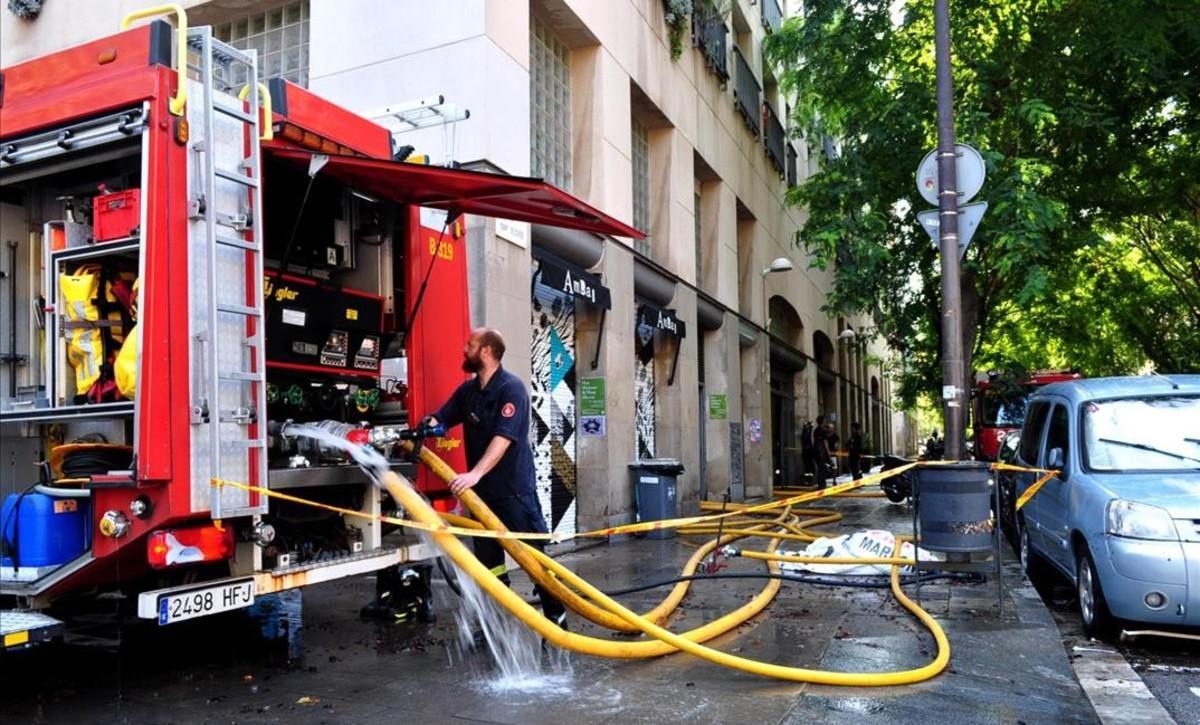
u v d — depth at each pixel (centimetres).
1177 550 599
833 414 3319
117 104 461
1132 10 1257
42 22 1191
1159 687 549
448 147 921
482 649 592
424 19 954
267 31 1088
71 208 521
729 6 1927
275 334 554
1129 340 2394
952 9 1377
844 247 1561
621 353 1289
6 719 450
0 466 541
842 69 1545
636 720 448
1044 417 873
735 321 1953
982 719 455
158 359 442
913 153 1476
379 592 683
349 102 985
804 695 490
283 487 521
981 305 1753
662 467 1213
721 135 1873
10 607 492
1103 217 1672
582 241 1180
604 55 1266
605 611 587
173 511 441
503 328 944
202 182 467
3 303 550
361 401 631
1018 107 1273
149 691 499
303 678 525
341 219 618
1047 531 780
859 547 885
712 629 613
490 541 584
